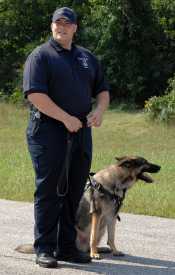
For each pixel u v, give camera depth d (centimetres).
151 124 2495
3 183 1229
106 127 2481
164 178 1348
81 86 633
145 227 873
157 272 636
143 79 3219
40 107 611
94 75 656
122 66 3253
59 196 630
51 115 610
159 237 812
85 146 638
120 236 810
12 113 2719
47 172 623
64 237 656
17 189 1160
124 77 3247
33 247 675
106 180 700
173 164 1588
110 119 2688
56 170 623
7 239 765
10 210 973
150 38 3262
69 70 626
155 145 2073
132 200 1053
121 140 2186
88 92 642
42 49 623
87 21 3372
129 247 751
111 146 2038
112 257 698
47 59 619
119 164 701
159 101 2539
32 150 630
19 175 1324
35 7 3616
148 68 3266
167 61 3278
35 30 3662
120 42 3253
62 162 625
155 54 3284
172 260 693
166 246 763
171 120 2477
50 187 626
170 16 3303
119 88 3266
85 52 652
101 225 709
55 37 627
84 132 637
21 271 613
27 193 1120
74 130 613
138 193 1124
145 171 712
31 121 632
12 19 3653
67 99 625
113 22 3216
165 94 2911
